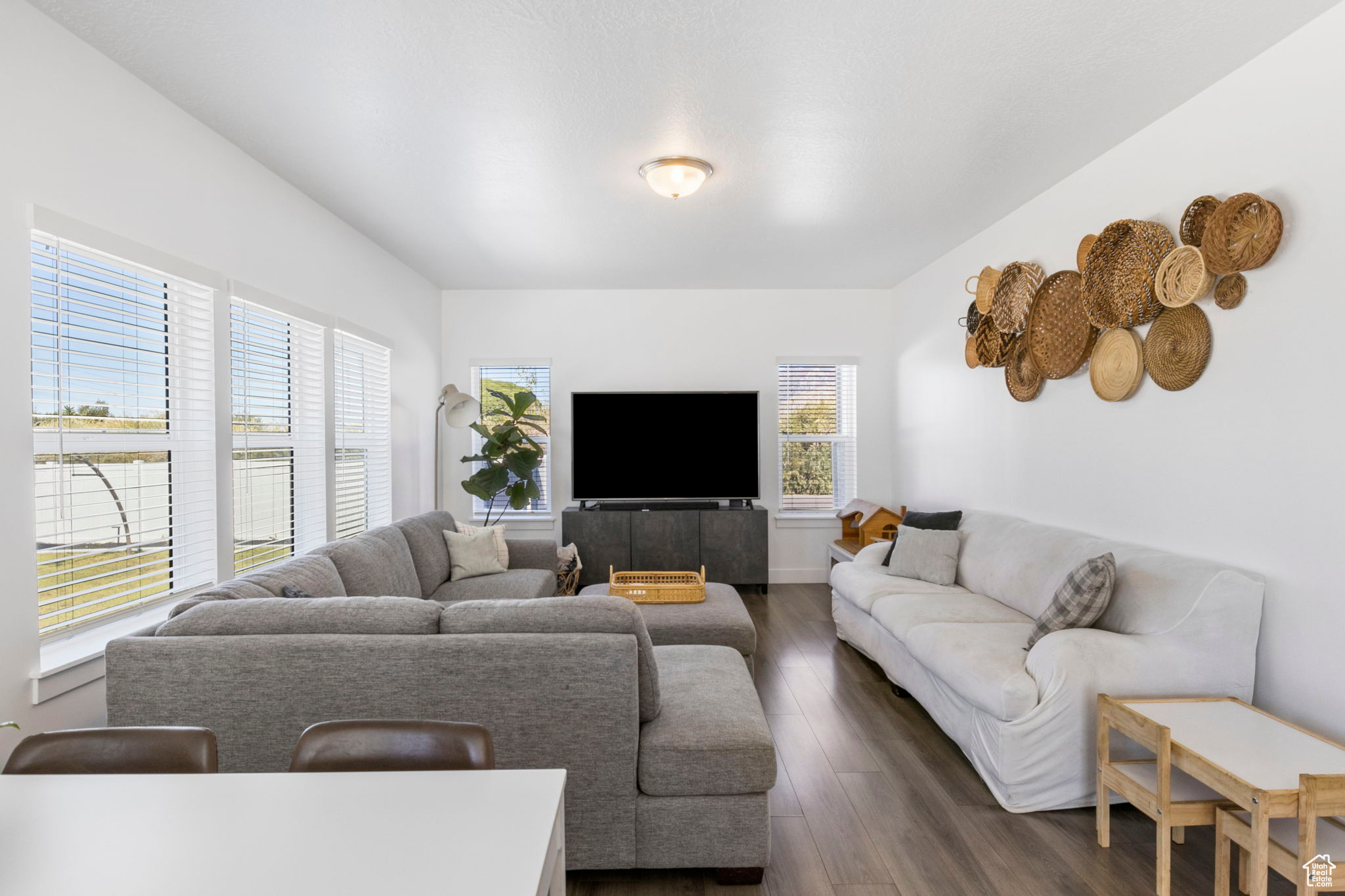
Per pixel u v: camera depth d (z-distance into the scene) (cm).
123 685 183
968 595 350
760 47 216
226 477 280
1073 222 324
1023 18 202
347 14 197
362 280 414
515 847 93
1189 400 257
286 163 304
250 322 301
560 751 187
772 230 411
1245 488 233
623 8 195
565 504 575
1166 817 182
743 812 190
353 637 187
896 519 513
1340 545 202
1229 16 203
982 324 402
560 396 573
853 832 217
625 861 190
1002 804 231
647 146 289
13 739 190
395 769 125
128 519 237
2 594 187
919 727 298
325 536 364
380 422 448
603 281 543
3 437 187
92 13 197
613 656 186
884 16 201
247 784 111
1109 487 302
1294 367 215
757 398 564
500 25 203
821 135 280
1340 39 199
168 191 247
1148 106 259
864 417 580
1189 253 246
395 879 85
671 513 538
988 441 409
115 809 104
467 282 542
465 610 196
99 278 221
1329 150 203
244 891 82
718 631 321
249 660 183
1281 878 190
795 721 304
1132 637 235
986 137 283
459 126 270
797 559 579
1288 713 218
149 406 245
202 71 229
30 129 193
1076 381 325
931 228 407
